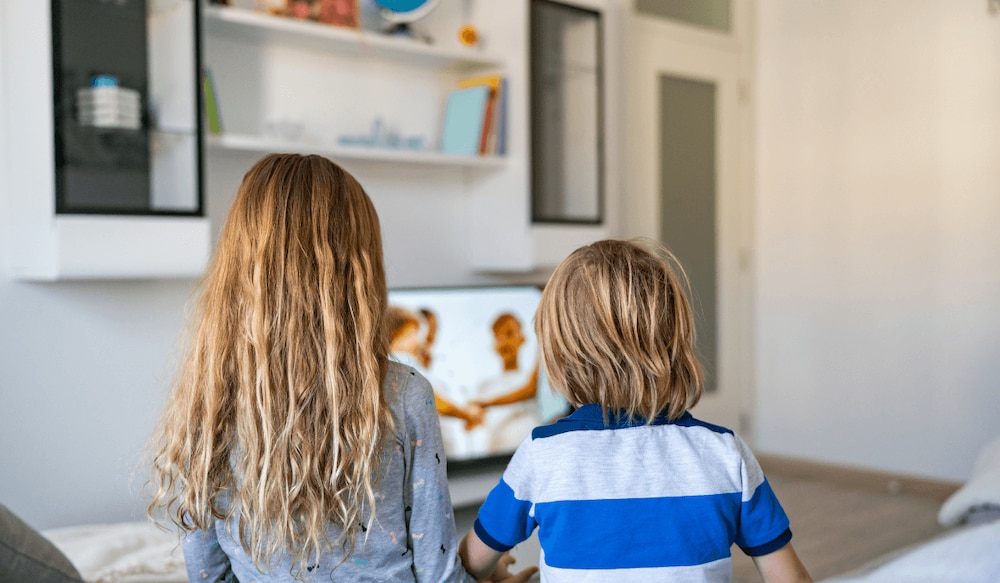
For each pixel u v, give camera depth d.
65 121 2.43
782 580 1.15
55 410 2.72
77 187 2.45
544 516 1.14
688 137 4.55
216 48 3.09
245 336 1.07
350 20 3.21
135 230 2.54
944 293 4.19
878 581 1.37
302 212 1.11
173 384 1.20
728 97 4.72
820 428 4.64
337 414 1.05
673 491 1.11
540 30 3.57
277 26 2.97
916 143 4.26
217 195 3.14
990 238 4.04
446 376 3.26
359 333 1.09
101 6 2.48
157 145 2.59
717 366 4.73
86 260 2.46
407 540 1.15
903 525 3.76
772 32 4.77
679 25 4.46
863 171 4.45
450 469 3.24
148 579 2.04
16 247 2.57
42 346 2.69
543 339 1.25
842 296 4.54
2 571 1.31
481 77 3.61
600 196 3.83
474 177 3.73
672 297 1.21
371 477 1.09
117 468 2.84
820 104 4.60
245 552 1.10
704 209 4.64
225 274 1.11
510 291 3.46
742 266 4.84
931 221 4.22
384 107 3.52
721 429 1.18
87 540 2.34
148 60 2.57
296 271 1.08
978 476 2.91
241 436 1.06
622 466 1.13
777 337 4.80
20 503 2.66
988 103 4.03
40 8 2.41
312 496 1.05
